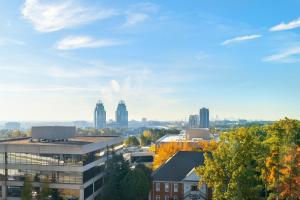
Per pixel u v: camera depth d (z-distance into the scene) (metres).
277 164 62.25
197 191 89.69
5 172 90.25
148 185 88.62
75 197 87.50
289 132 74.69
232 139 59.41
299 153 61.47
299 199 62.06
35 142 97.50
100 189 100.62
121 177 91.19
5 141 101.62
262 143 71.69
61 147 87.94
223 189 57.91
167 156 122.69
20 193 89.31
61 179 88.19
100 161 101.69
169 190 91.44
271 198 62.38
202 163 95.44
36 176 88.88
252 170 58.50
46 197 84.31
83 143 94.44
